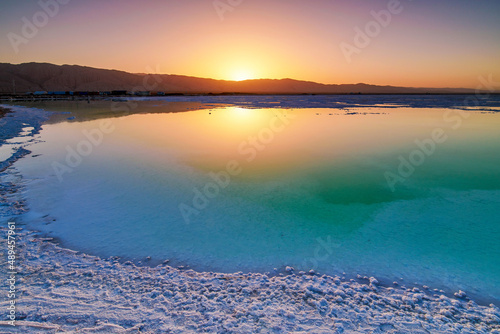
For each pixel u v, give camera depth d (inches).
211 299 144.9
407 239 210.5
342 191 301.7
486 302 148.6
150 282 157.8
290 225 231.6
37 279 156.4
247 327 125.9
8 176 342.0
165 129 725.3
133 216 243.8
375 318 132.7
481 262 181.9
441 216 246.4
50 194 288.0
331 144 531.2
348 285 158.7
